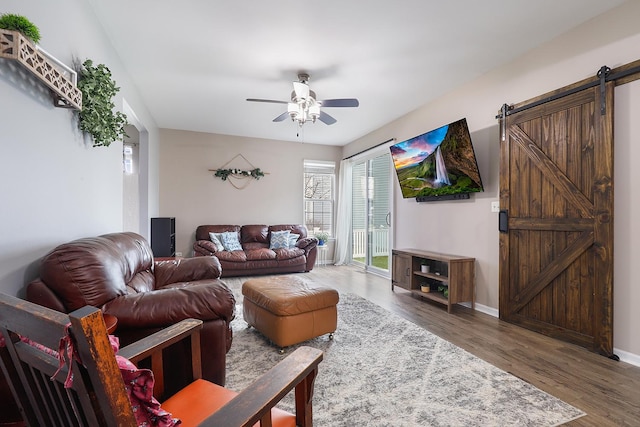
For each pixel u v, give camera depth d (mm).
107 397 529
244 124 5375
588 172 2451
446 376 2037
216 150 6035
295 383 887
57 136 1710
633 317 2209
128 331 1499
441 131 3570
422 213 4375
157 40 2758
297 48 2889
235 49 2910
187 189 5840
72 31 1942
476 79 3492
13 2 1332
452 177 3580
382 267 5520
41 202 1559
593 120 2412
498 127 3240
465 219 3650
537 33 2650
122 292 1580
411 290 3986
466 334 2777
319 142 6660
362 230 6211
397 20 2469
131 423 562
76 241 1578
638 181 2184
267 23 2512
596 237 2395
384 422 1580
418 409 1687
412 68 3275
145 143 4598
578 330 2521
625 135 2244
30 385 699
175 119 5094
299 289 2646
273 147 6457
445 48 2887
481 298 3438
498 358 2303
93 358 509
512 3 2268
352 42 2787
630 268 2227
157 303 1518
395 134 4988
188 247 5852
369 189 5918
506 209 3109
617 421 1592
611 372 2092
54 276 1376
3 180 1282
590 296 2441
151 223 4613
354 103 3291
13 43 1153
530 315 2896
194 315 1553
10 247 1326
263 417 820
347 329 2879
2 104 1272
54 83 1443
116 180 2775
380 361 2246
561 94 2621
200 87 3770
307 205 6848
